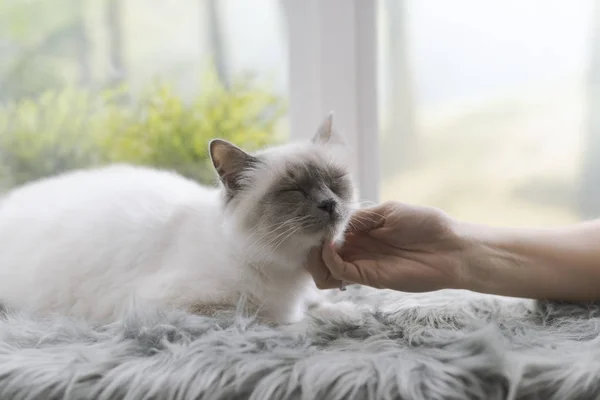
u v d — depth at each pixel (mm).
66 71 1092
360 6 960
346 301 773
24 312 697
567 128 980
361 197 993
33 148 1097
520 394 538
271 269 722
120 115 1082
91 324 672
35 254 746
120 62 1081
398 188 1014
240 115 1058
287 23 982
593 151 979
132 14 1071
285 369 554
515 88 983
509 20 973
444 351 568
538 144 989
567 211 995
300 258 722
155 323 618
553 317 656
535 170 993
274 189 717
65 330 634
